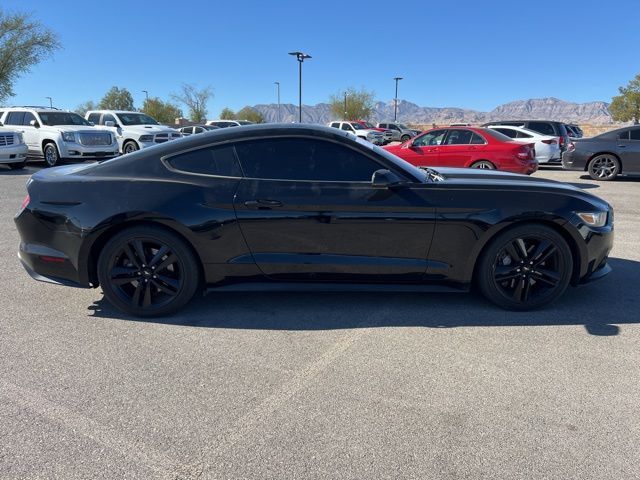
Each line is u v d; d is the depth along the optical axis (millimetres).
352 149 3809
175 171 3812
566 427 2506
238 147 3830
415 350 3338
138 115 19938
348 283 3895
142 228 3740
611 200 9531
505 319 3836
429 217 3729
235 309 4062
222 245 3756
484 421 2557
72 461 2275
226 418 2592
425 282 3889
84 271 3818
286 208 3713
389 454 2312
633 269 5074
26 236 3918
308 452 2328
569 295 4336
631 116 42250
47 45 32906
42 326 3734
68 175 3938
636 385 2893
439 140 11594
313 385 2906
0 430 2492
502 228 3781
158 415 2623
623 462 2258
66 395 2807
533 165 10992
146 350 3355
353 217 3721
